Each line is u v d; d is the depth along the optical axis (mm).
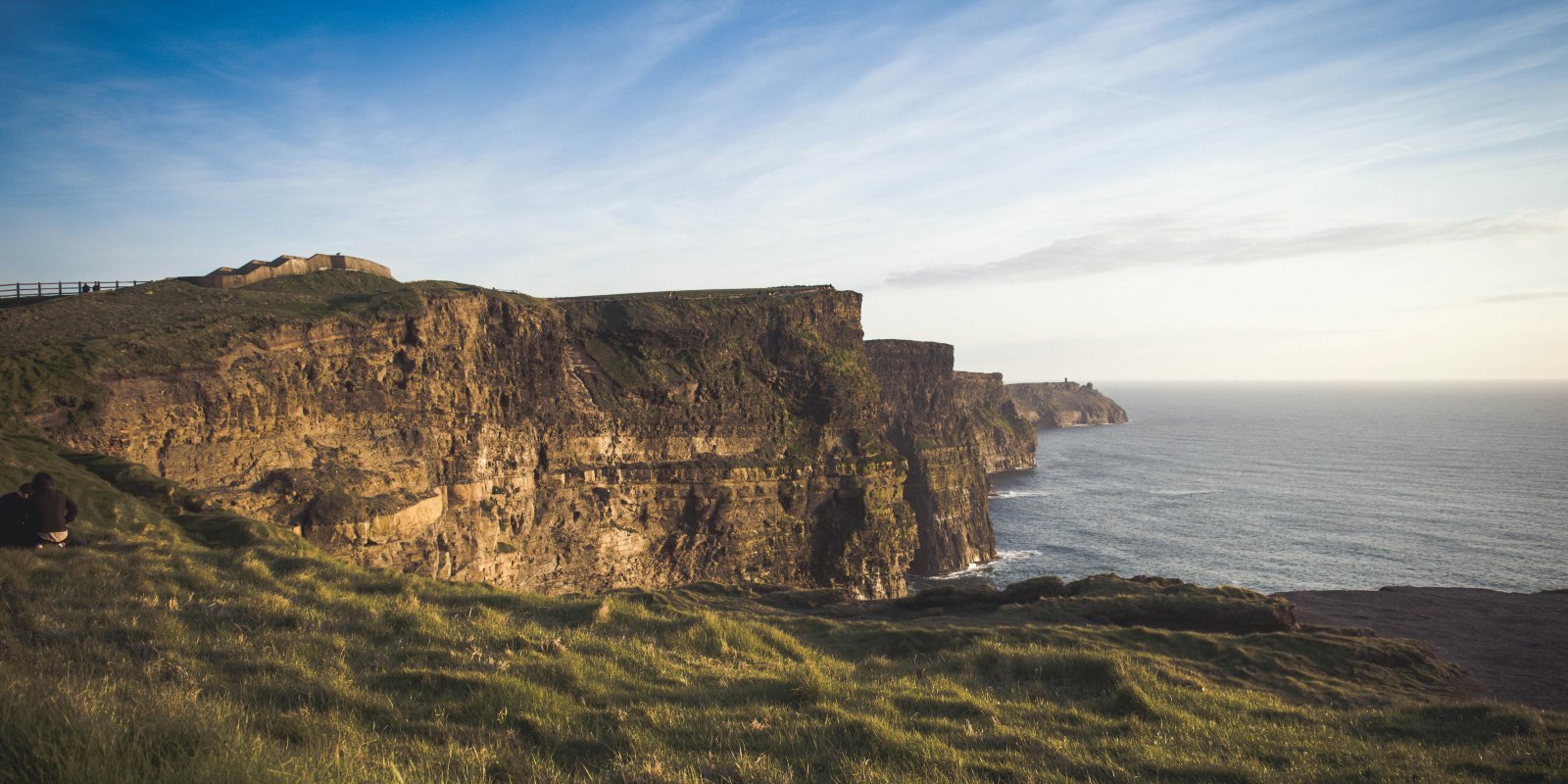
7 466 25672
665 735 11336
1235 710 20078
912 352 131750
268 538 28203
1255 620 38094
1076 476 187625
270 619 14703
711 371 80375
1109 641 32656
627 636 18484
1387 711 21734
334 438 48406
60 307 42469
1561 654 46062
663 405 76125
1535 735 18266
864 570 85250
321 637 14047
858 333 97875
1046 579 43156
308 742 8719
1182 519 130375
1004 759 12258
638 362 76750
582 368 73375
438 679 12492
